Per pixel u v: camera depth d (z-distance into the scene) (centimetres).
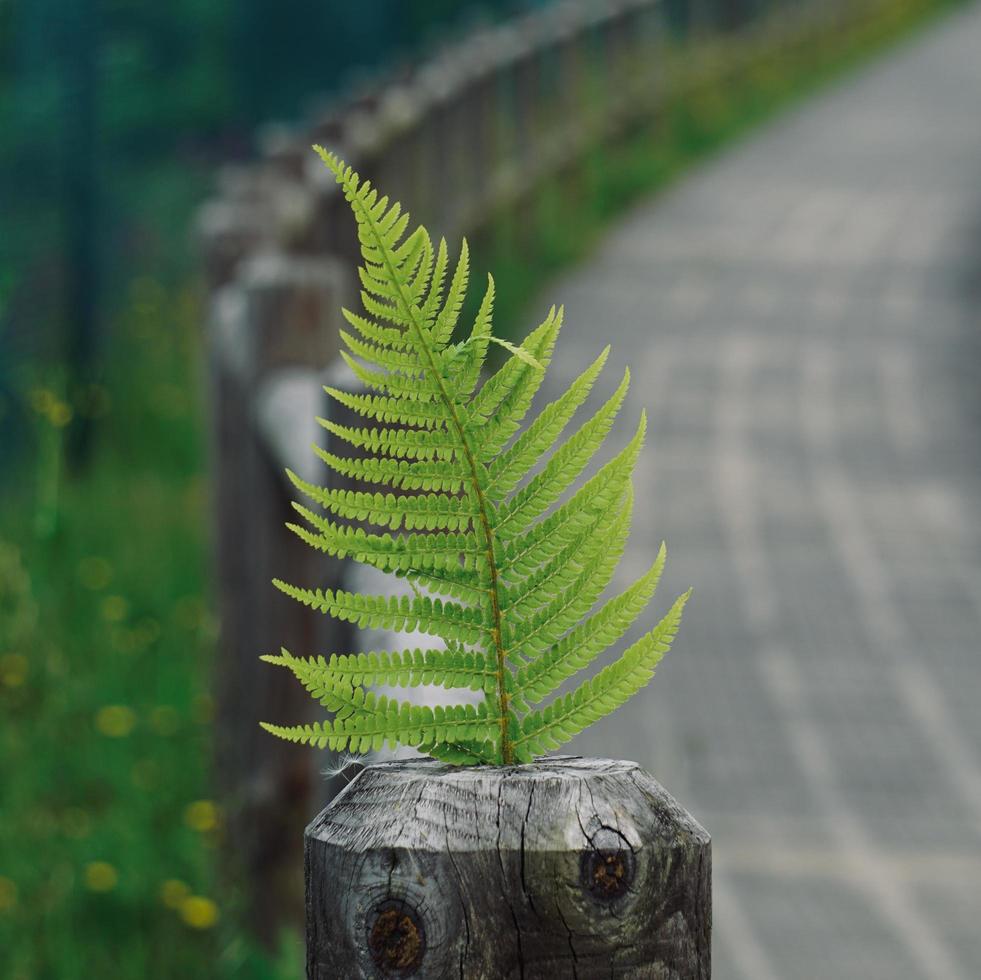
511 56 2094
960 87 3512
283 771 585
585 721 151
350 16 2616
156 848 633
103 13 1747
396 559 147
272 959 555
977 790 743
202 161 2112
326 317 591
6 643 816
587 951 143
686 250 2131
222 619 660
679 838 147
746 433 1408
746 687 874
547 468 148
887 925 611
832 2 3847
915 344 1727
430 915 143
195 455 1335
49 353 1386
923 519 1194
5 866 607
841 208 2381
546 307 1847
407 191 1647
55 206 1438
